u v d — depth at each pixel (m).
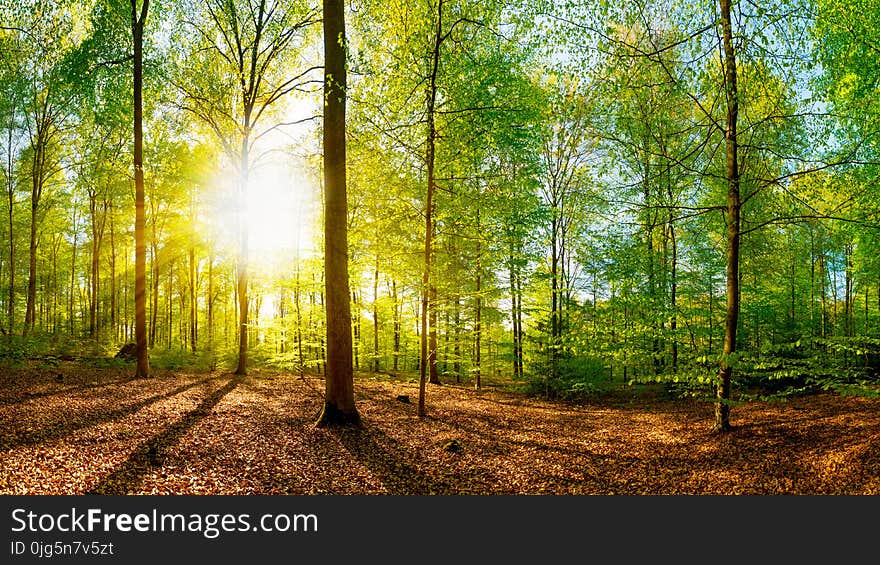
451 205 14.27
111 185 22.67
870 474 6.55
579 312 17.12
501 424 12.98
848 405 11.81
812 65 8.13
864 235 11.45
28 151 22.08
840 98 10.83
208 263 31.16
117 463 6.84
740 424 10.84
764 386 16.42
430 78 11.39
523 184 15.98
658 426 12.29
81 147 21.73
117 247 33.59
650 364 17.83
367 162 13.88
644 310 15.06
